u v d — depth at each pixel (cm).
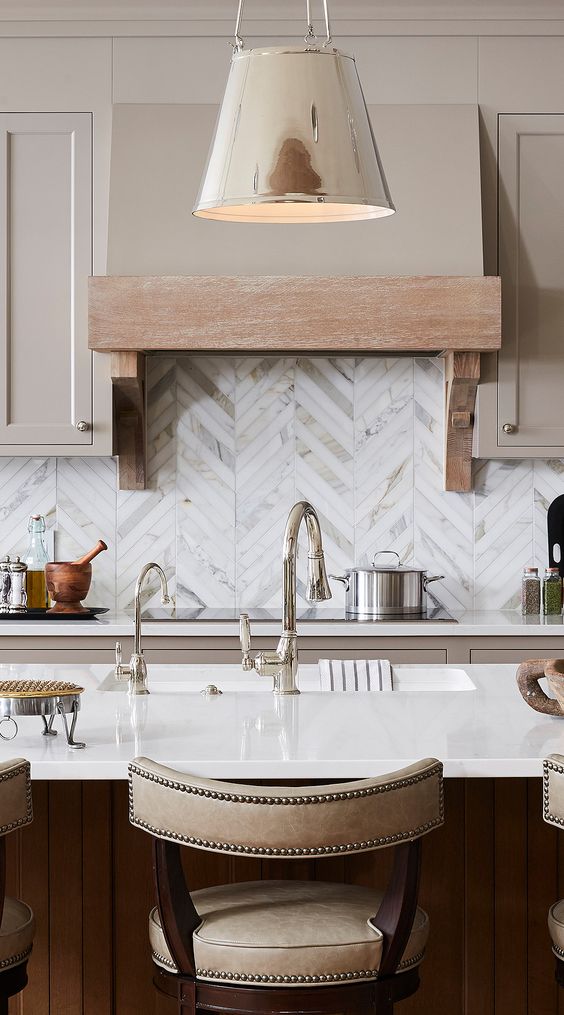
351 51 388
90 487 429
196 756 178
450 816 216
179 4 384
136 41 387
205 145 385
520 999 216
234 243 379
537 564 430
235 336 372
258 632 365
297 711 218
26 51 388
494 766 176
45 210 389
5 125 388
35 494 429
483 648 367
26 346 390
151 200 381
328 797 155
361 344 373
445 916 216
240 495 431
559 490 430
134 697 235
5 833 162
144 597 430
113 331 372
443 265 379
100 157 389
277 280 372
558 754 171
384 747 184
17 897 214
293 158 175
